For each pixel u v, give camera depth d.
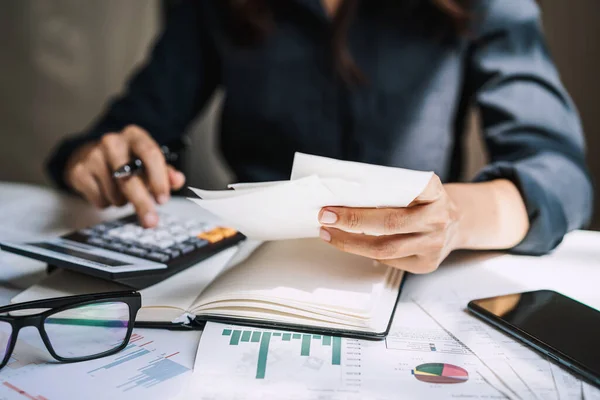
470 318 0.55
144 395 0.42
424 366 0.46
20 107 2.33
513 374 0.45
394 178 0.46
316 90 1.11
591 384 0.44
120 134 0.82
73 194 0.98
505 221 0.69
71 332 0.51
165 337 0.52
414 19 1.09
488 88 1.00
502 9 1.04
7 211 0.90
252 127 1.15
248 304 0.52
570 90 1.72
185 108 1.22
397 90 1.10
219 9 1.19
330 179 0.45
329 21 1.09
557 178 0.77
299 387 0.43
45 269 0.68
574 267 0.69
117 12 2.13
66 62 2.24
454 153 1.18
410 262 0.58
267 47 1.12
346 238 0.54
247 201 0.49
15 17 2.24
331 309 0.51
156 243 0.66
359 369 0.46
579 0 1.64
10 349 0.46
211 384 0.43
